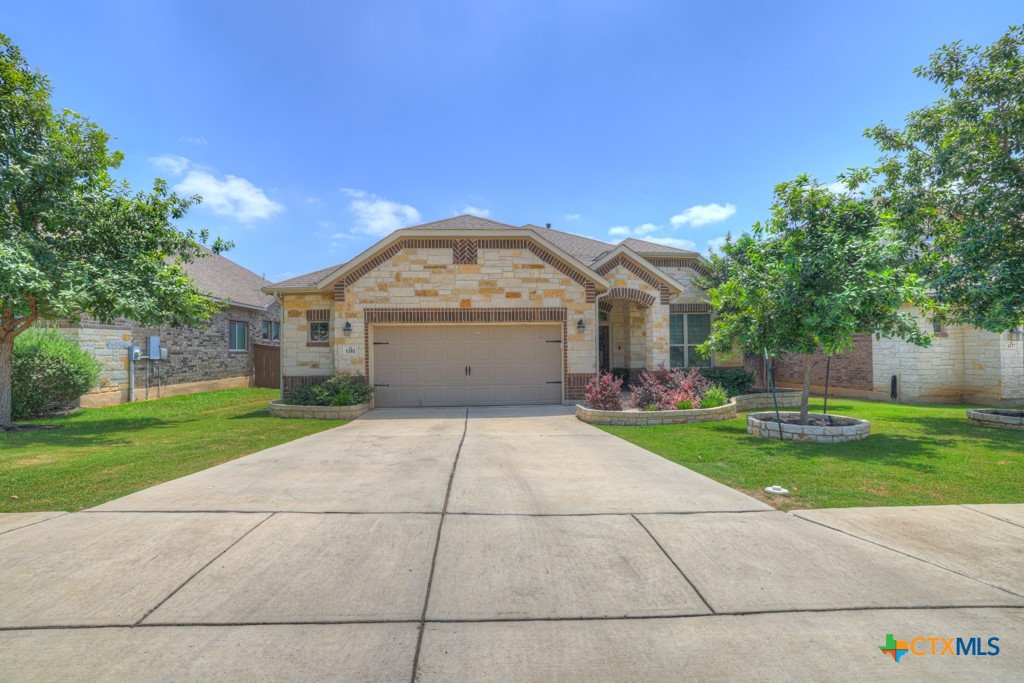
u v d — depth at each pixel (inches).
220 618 121.6
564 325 550.6
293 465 276.1
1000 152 419.8
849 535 171.9
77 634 115.0
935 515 190.2
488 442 345.4
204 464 279.0
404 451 315.0
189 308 486.6
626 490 225.9
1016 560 152.5
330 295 599.2
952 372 632.4
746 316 383.9
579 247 749.9
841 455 293.6
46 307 410.3
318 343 598.9
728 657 107.7
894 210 480.7
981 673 102.3
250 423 456.4
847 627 118.4
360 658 107.0
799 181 365.7
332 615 123.2
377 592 134.1
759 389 656.4
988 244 401.1
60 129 443.2
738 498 213.2
